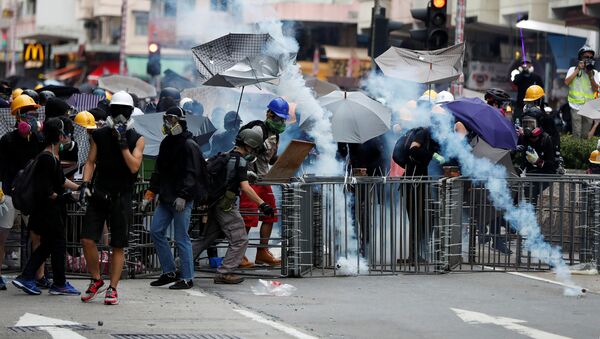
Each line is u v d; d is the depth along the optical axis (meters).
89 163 28.58
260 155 34.84
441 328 25.80
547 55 88.75
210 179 31.55
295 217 33.53
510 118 42.56
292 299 29.83
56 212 29.52
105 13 172.75
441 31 52.34
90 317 26.39
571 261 35.34
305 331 25.09
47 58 117.12
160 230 31.03
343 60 138.50
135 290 30.91
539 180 35.34
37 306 27.92
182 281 31.22
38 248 29.78
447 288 31.91
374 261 34.44
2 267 35.06
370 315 27.41
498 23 102.44
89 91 65.50
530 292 31.33
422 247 34.72
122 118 28.53
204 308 28.03
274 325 25.70
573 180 35.22
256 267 34.91
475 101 37.50
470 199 35.66
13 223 33.12
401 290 31.50
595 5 83.06
